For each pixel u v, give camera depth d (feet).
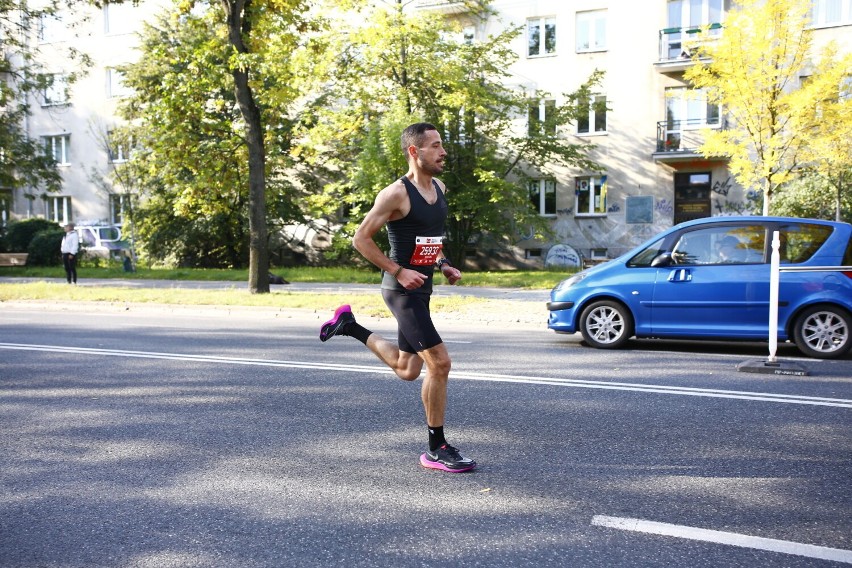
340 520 11.93
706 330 29.66
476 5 92.63
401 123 79.77
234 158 61.36
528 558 10.38
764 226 29.76
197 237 105.50
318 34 74.49
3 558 10.60
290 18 55.98
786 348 31.53
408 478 14.08
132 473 14.52
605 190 99.19
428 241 14.14
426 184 14.33
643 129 96.84
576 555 10.46
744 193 92.58
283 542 11.05
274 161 91.40
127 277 83.56
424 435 17.21
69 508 12.61
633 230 98.37
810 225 29.35
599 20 98.58
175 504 12.75
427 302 14.62
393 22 79.46
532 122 94.48
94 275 86.17
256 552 10.71
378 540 11.09
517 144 95.81
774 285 25.31
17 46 84.48
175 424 18.34
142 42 96.07
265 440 16.83
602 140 98.99
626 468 14.55
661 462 14.92
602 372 25.16
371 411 19.61
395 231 14.12
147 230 104.63
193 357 28.81
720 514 12.05
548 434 17.11
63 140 130.00
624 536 11.14
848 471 14.30
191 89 57.16
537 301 48.06
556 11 99.86
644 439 16.60
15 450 16.20
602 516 11.98
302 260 116.57
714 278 29.53
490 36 89.97
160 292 56.34
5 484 13.93
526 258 104.32
